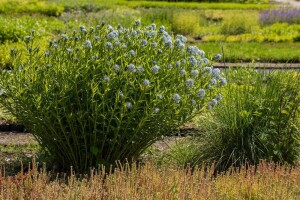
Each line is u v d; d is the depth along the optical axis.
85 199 5.08
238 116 7.16
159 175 5.73
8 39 15.46
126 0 30.00
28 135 8.48
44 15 23.17
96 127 6.48
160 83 6.42
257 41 19.06
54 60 6.52
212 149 7.18
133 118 6.38
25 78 6.45
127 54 6.59
